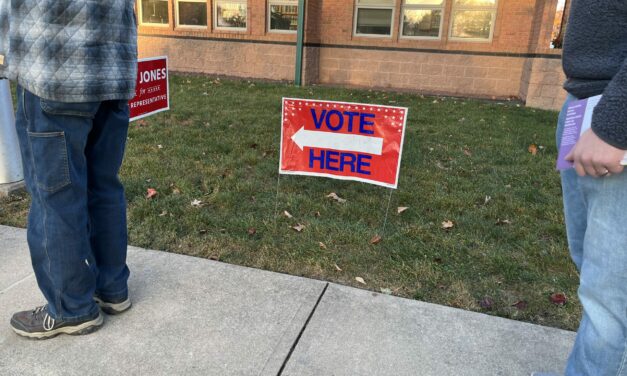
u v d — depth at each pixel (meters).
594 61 1.37
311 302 2.57
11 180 3.89
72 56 1.79
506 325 2.43
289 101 3.45
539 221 3.76
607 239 1.39
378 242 3.29
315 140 3.48
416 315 2.49
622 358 1.46
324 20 12.55
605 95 1.21
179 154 5.12
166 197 3.92
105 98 1.93
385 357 2.18
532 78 9.87
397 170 3.34
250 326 2.36
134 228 3.37
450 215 3.79
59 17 1.75
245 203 3.89
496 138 6.51
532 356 2.21
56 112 1.83
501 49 11.52
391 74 12.52
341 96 10.07
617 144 1.19
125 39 2.00
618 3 1.29
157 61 4.05
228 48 13.05
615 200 1.36
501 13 11.30
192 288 2.67
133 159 4.85
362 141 3.38
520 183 4.64
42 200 1.96
